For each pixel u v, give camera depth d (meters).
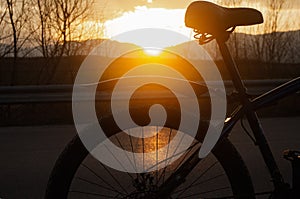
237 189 3.03
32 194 5.01
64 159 2.97
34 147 6.67
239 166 3.02
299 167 2.97
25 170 5.71
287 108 8.70
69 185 2.96
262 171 5.45
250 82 7.96
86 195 4.62
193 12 2.86
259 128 2.97
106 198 4.27
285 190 2.98
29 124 8.16
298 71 10.22
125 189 3.91
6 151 6.50
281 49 10.43
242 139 6.81
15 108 8.54
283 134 7.18
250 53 10.35
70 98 7.64
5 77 9.72
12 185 5.24
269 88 8.05
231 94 2.99
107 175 4.91
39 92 7.62
